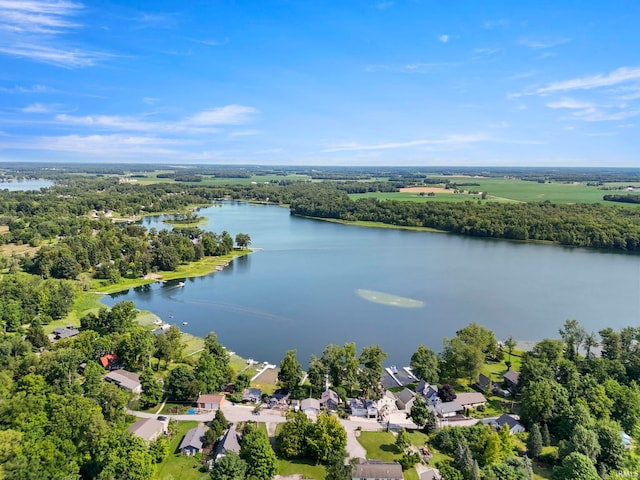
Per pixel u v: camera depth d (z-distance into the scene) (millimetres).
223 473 77500
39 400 89688
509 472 79062
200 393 108125
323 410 105000
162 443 87188
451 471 81562
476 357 120000
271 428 97750
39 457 75312
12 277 187375
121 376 114188
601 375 114812
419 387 117250
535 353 131000
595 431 91312
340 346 144250
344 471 79062
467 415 106562
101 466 77938
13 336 129000
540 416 99562
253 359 134875
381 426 101188
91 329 146500
